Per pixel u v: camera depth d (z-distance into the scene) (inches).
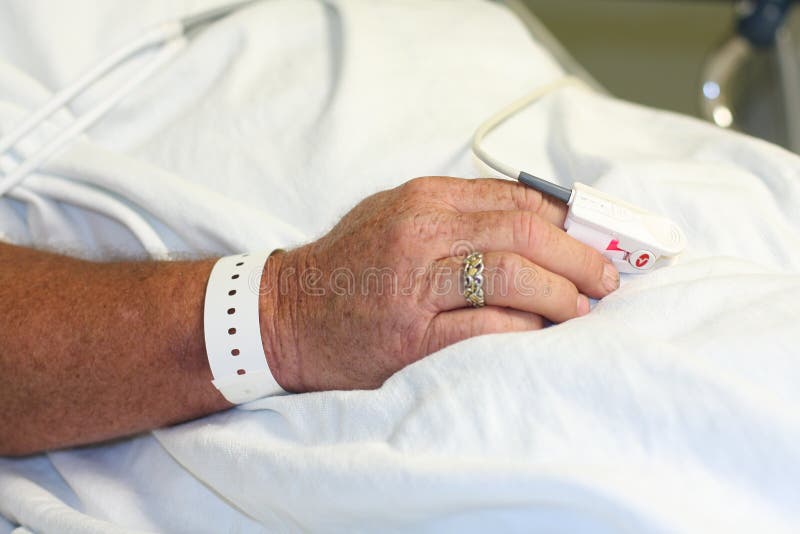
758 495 16.5
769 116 64.5
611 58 75.9
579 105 30.4
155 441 27.1
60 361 24.5
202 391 24.3
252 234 26.6
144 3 33.3
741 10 64.5
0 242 28.1
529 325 21.1
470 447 18.1
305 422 22.1
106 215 29.1
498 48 33.3
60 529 24.0
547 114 30.4
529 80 32.7
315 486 19.7
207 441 23.3
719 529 15.9
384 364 21.9
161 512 25.1
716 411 16.8
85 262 27.1
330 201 27.4
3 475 27.6
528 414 18.1
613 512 15.8
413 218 21.7
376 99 29.6
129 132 32.1
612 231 21.4
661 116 30.6
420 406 19.2
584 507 16.2
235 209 26.9
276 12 33.5
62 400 25.0
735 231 23.8
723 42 67.5
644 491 16.0
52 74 31.9
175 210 27.2
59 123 31.3
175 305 24.1
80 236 31.3
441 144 28.1
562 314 21.0
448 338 21.0
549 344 18.6
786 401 17.4
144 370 24.2
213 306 23.4
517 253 21.0
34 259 27.1
